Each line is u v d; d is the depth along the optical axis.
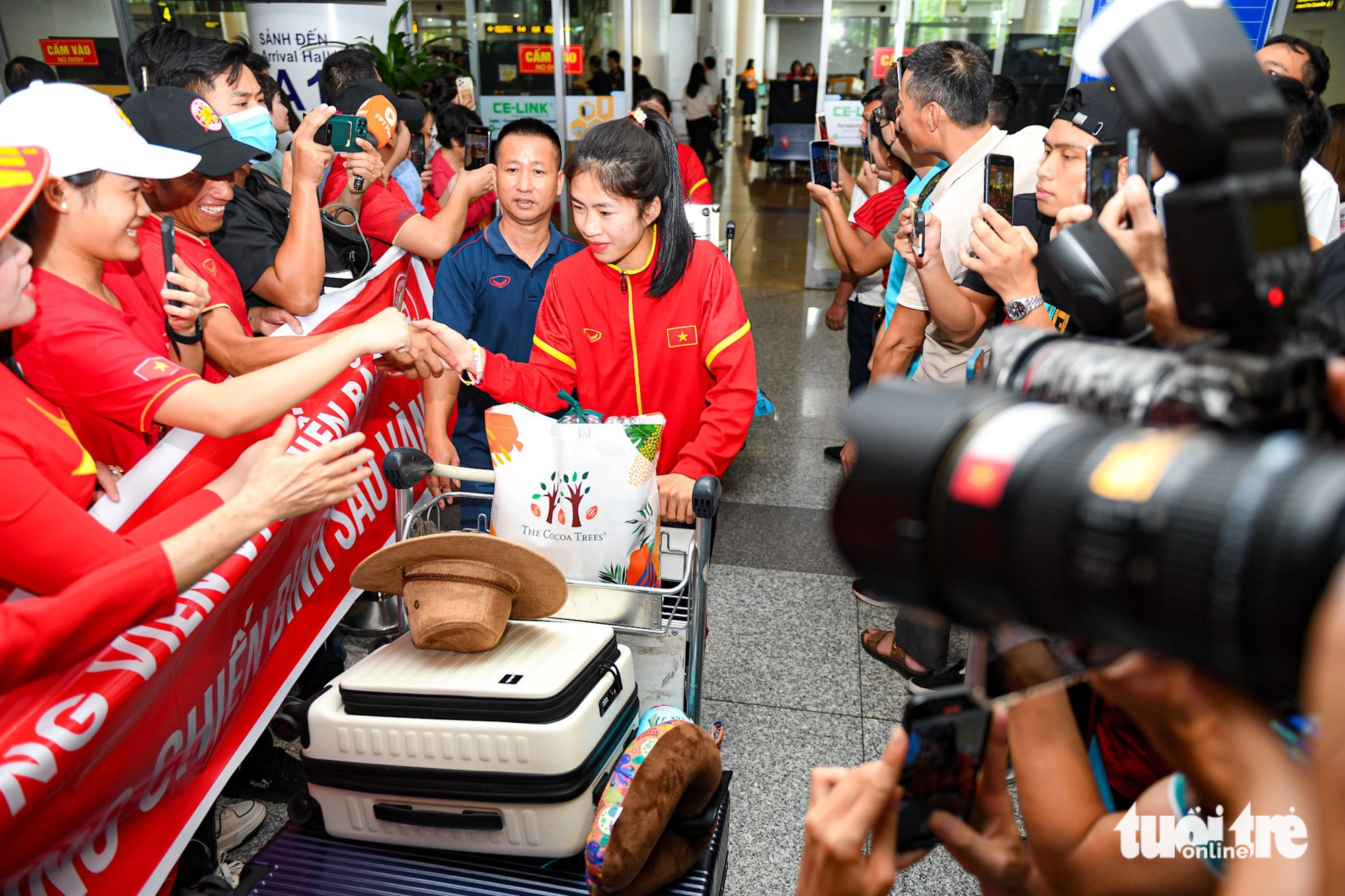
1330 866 0.41
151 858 1.48
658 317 2.00
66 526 1.16
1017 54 6.44
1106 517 0.52
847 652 2.75
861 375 3.97
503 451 1.66
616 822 1.30
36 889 1.24
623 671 1.56
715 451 1.91
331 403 2.00
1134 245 1.03
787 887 1.91
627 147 1.78
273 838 1.48
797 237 9.17
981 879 0.85
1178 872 0.77
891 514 0.63
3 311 1.12
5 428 1.18
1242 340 0.66
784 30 21.98
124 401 1.30
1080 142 1.68
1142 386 0.65
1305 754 0.63
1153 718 0.64
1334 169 2.84
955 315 1.99
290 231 2.15
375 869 1.42
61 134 1.23
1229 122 0.63
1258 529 0.45
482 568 1.45
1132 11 0.73
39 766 1.13
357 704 1.41
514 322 2.43
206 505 1.40
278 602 1.83
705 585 1.66
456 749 1.38
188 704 1.49
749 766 2.26
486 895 1.38
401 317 1.52
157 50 2.10
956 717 0.77
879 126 3.41
